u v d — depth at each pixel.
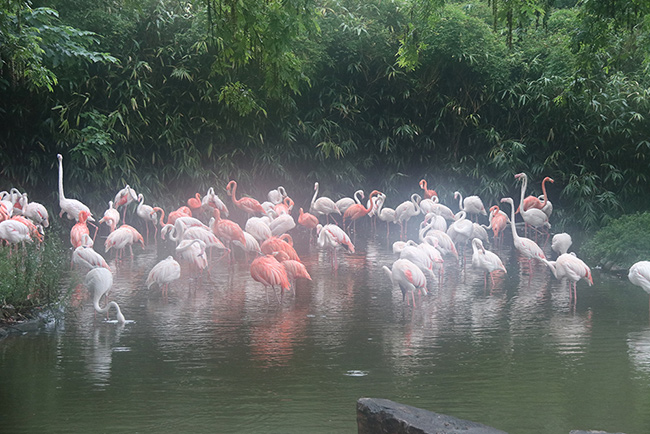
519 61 20.27
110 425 5.06
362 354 6.92
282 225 14.68
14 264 8.73
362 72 20.16
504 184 19.86
